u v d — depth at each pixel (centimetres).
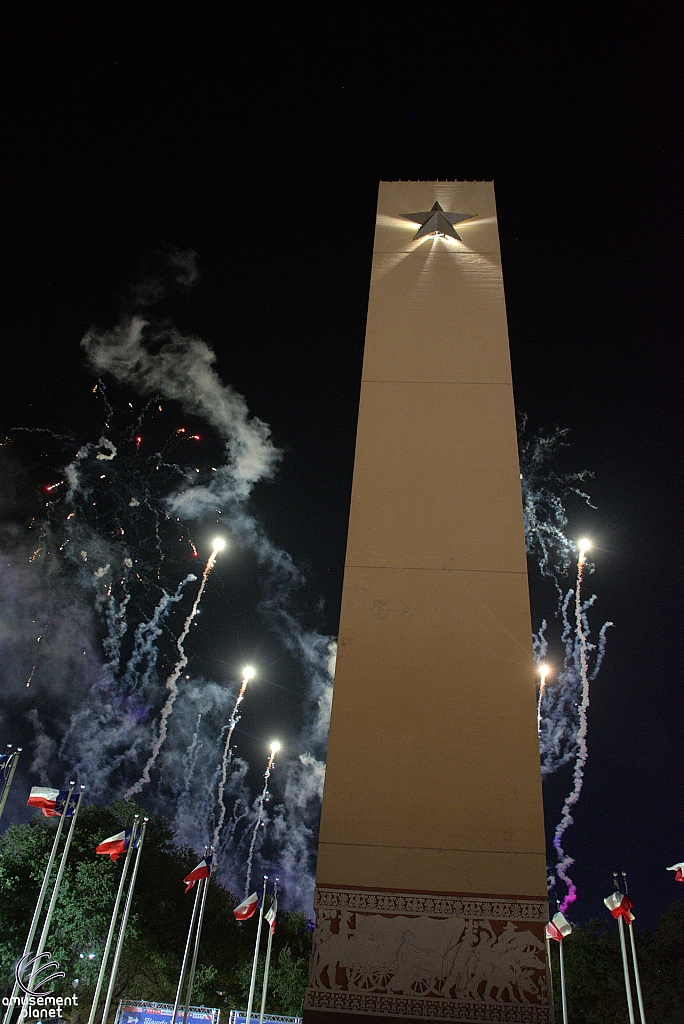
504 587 875
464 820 759
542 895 727
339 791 775
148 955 3225
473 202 1205
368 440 980
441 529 913
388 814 763
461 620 858
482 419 993
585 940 3434
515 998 688
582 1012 3316
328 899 730
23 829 3312
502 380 1022
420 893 731
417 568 889
